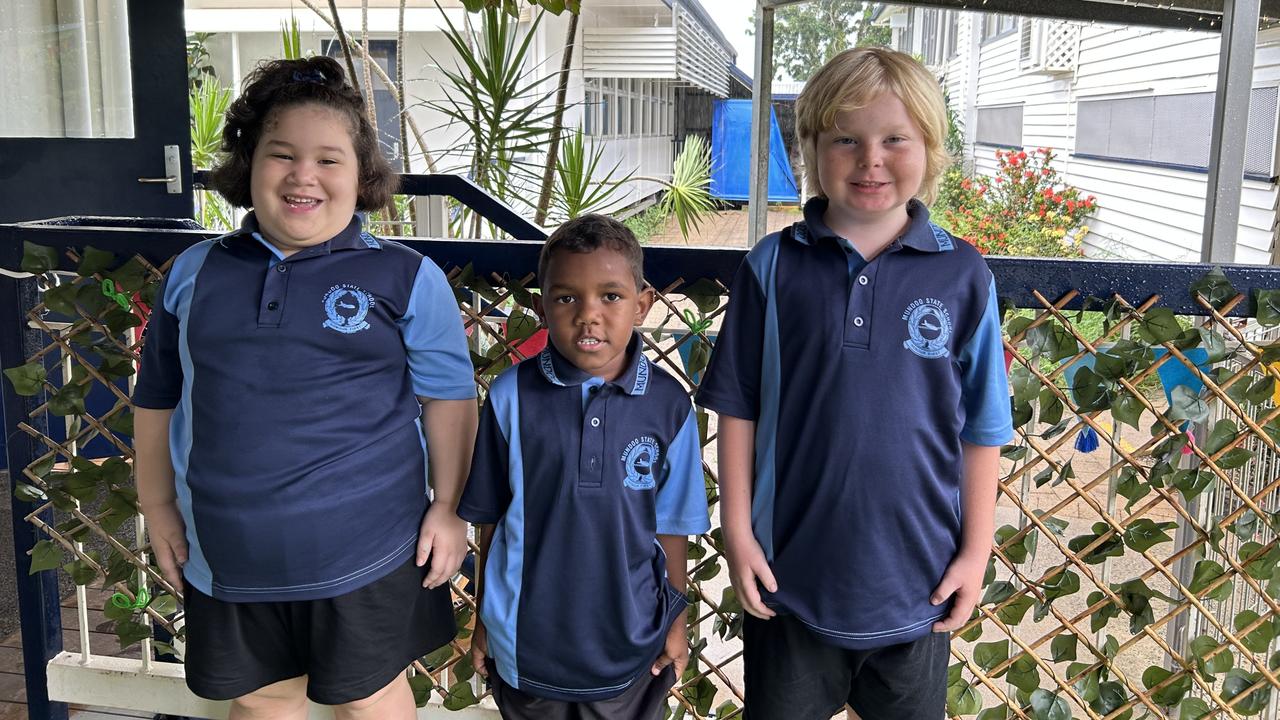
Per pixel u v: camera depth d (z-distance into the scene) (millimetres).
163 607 2131
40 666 2154
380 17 8797
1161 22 4484
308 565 1471
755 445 1521
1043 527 1819
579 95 10688
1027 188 9352
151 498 1600
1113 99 8492
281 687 1686
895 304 1397
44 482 2041
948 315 1403
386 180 1601
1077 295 1682
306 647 1553
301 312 1454
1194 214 7055
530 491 1513
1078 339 1698
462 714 2094
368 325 1486
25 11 3844
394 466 1532
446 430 1611
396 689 1669
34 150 3912
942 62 14781
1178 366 1701
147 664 2145
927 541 1437
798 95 1473
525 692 1563
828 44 22578
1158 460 1748
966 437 1467
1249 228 5848
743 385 1498
